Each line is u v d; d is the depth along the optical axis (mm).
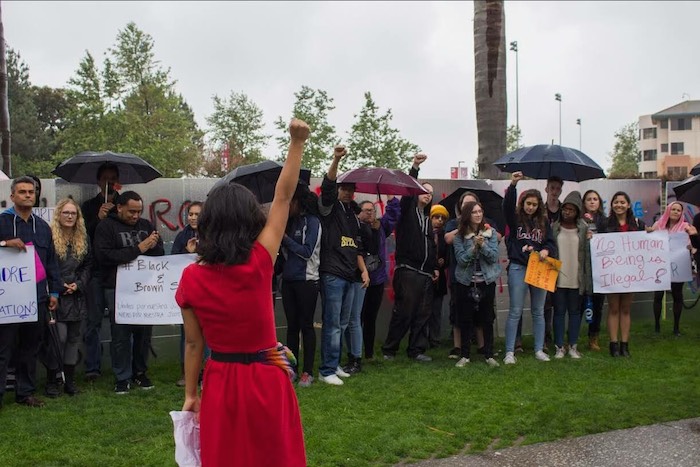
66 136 24953
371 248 7484
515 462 4641
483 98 10055
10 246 5645
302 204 6648
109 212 6719
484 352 7484
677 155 78375
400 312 7789
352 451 4805
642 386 6402
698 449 4844
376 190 7703
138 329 6637
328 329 6738
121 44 27938
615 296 7848
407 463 4641
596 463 4613
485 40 9969
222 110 30094
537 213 7527
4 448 4875
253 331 2891
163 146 26000
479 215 7191
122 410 5820
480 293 7211
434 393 6273
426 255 7699
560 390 6352
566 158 7645
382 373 7102
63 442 5020
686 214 10375
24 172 36500
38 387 6684
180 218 7902
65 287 6168
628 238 7684
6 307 5621
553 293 7777
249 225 2879
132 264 6383
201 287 2869
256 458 2848
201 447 2906
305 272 6535
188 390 3086
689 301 10547
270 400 2869
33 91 54094
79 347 7219
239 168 6695
